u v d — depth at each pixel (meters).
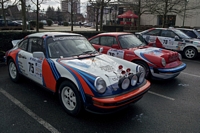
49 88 3.74
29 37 4.56
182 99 4.35
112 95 2.98
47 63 3.67
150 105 3.98
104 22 40.47
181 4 19.91
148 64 5.34
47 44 3.90
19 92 4.47
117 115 3.50
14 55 4.84
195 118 3.46
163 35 10.19
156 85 5.32
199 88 5.14
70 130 2.97
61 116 3.38
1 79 5.41
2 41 7.66
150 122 3.28
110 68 3.43
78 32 10.78
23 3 10.08
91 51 4.30
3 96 4.22
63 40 4.14
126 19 33.19
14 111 3.54
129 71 3.31
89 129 3.02
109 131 2.98
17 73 4.90
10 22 26.05
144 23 31.06
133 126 3.14
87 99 2.96
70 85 3.23
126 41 6.20
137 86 3.41
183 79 5.98
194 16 26.88
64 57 3.79
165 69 5.14
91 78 2.96
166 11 16.48
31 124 3.11
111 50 6.14
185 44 9.70
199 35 10.92
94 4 15.29
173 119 3.41
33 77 4.19
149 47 6.36
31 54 4.25
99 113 2.98
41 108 3.68
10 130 2.93
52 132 2.91
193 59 9.77
